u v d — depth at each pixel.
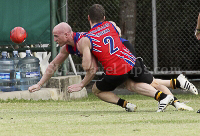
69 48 16.77
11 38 25.58
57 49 27.55
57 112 17.05
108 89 16.89
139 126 11.80
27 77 26.48
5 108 19.39
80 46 15.84
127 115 14.93
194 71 33.88
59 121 13.23
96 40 15.85
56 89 25.09
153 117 14.06
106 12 36.94
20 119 13.92
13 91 24.28
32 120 13.57
